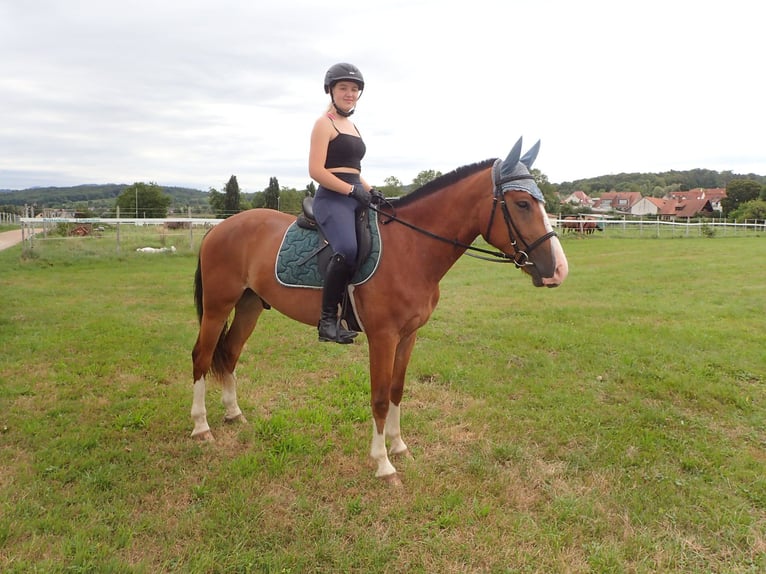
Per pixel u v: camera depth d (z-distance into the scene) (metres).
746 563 2.64
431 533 2.85
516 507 3.11
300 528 2.87
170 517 2.98
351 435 3.98
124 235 24.00
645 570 2.58
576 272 13.59
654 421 4.28
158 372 5.41
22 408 4.45
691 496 3.19
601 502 3.14
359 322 3.35
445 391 4.96
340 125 3.27
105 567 2.52
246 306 4.11
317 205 3.28
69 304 9.14
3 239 27.33
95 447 3.80
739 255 17.48
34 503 3.05
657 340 6.61
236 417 4.27
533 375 5.36
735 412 4.45
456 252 3.26
